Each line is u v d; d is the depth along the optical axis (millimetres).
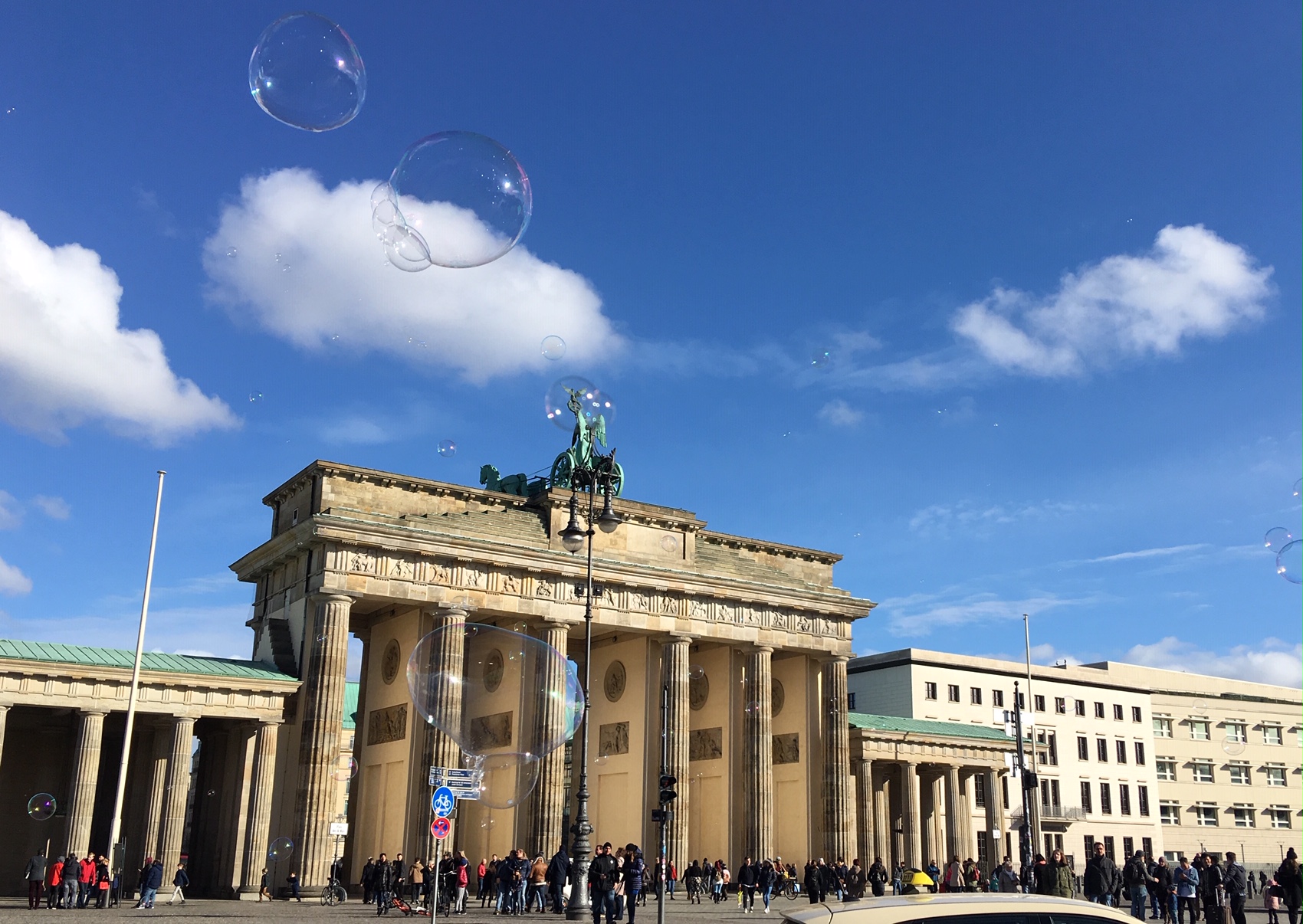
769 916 63281
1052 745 145875
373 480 85375
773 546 105688
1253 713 168250
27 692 69000
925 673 139125
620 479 95062
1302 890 42500
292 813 77562
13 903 64562
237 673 76625
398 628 87500
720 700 101500
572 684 45344
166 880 71438
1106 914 18750
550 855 82125
